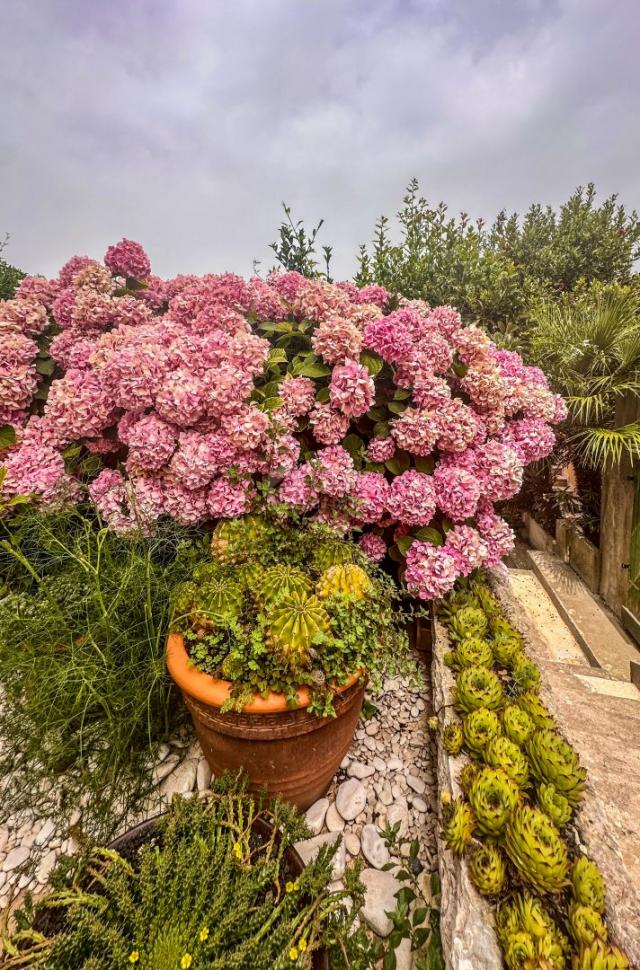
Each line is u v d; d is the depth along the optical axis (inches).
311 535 65.9
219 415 74.6
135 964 33.4
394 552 86.1
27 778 54.3
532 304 165.0
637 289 137.7
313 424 79.4
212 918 35.6
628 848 44.9
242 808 46.9
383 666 56.4
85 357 88.2
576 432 119.3
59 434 82.7
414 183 163.5
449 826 44.9
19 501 68.5
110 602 60.1
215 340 80.3
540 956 34.4
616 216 210.2
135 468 79.0
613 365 114.7
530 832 40.6
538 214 223.3
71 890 37.3
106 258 117.9
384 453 81.4
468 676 61.0
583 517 125.1
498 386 83.7
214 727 48.7
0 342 87.7
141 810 54.6
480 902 41.1
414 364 76.3
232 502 73.6
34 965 32.4
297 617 49.3
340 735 53.9
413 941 45.8
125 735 55.3
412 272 157.6
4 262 154.9
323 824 59.1
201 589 56.1
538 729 55.6
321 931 38.2
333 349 76.4
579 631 97.5
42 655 56.6
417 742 70.6
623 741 62.3
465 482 79.1
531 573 126.3
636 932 35.9
